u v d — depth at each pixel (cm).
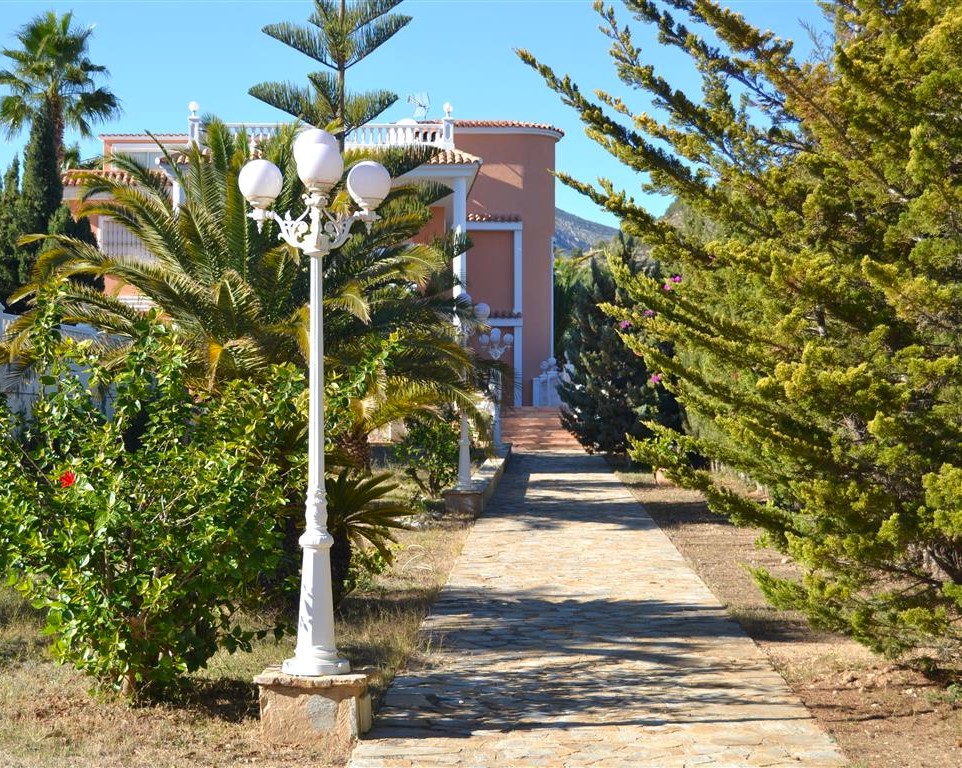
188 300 1305
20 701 774
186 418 831
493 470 2402
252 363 1210
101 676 797
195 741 704
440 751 684
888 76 710
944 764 655
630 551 1559
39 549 746
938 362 659
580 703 797
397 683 852
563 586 1285
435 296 1952
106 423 809
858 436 787
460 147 3969
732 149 905
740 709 779
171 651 793
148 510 778
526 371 4009
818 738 710
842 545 720
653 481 2519
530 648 973
